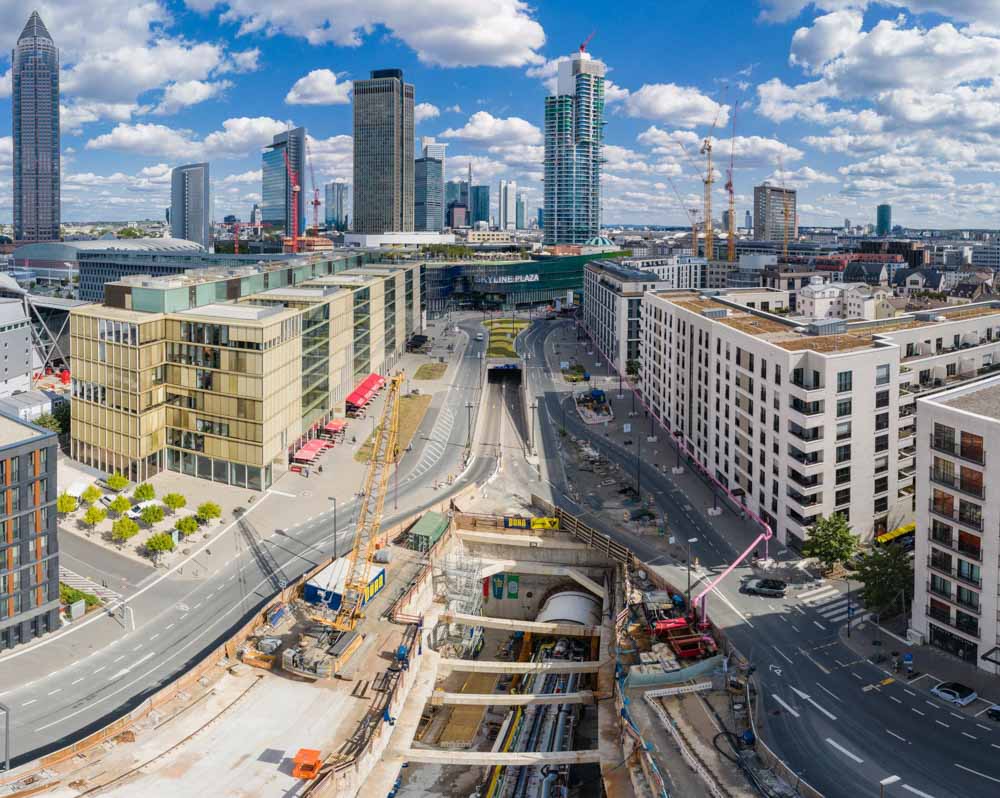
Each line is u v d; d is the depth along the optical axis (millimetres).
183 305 194750
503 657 157375
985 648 112062
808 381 152750
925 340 181500
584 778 117500
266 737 104688
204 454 185750
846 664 116375
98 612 133875
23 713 109000
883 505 160250
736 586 142250
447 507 178750
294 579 145000
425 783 121812
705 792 92125
